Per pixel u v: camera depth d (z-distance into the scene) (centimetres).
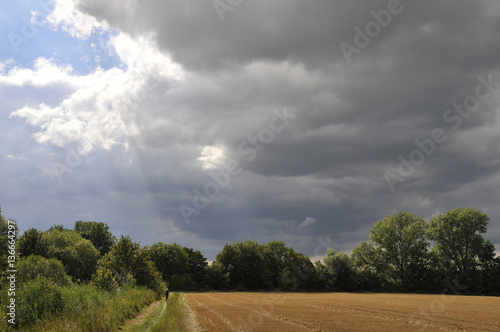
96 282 2989
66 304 1800
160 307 3225
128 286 3916
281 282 10588
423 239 9462
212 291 9869
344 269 9781
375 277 9838
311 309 3397
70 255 6188
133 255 4778
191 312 2942
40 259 2734
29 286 1811
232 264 10956
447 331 2027
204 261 11194
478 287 8138
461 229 8619
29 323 1576
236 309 3294
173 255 10469
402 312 3156
